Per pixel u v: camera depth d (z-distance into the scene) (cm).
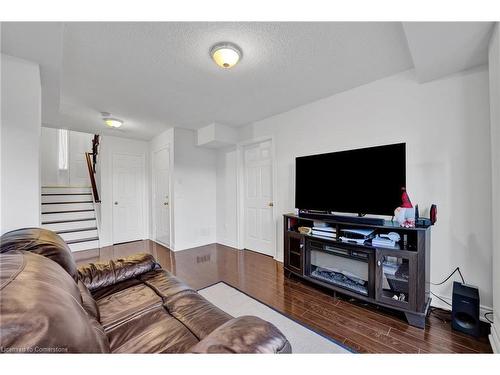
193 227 436
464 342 153
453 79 193
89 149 614
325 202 243
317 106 290
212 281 262
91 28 159
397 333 164
